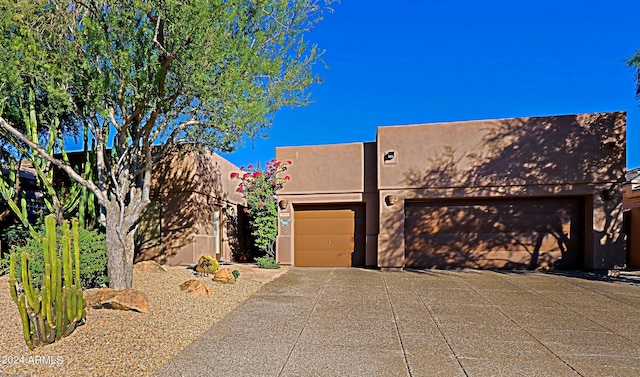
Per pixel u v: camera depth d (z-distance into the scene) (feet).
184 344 16.14
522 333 18.02
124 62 19.31
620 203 34.09
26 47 19.15
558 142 35.29
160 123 24.31
